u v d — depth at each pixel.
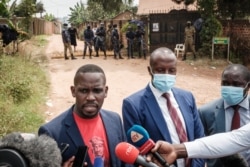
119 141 2.30
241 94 2.83
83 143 2.18
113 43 17.47
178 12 17.95
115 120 2.37
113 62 16.20
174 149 1.88
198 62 15.70
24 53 15.55
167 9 28.59
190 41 15.98
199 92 10.76
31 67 12.19
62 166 1.83
